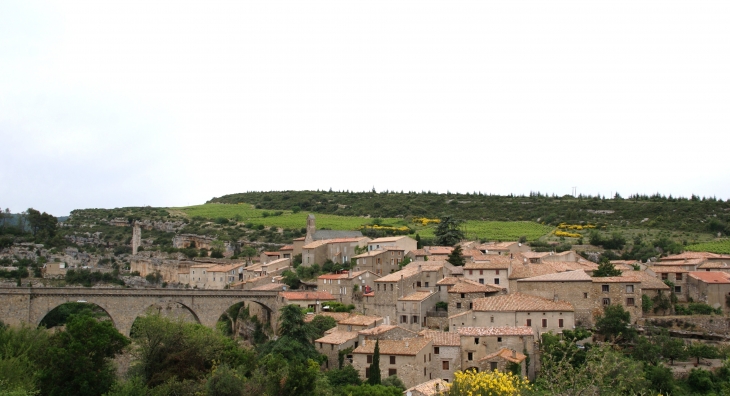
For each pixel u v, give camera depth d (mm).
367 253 177375
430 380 102750
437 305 137625
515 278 133000
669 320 121562
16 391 71875
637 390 80688
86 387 87375
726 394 79688
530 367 109312
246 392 86062
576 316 124062
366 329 122375
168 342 103625
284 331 124750
